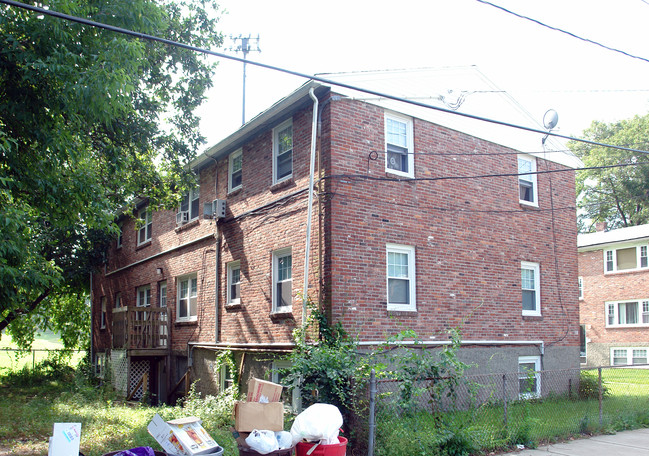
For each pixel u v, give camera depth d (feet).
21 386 67.00
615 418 38.63
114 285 80.02
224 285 51.13
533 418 34.17
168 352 59.41
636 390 56.95
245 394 46.24
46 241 67.92
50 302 88.99
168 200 58.29
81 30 33.96
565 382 50.70
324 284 38.50
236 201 50.65
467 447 29.50
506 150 50.65
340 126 40.14
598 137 139.44
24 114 32.76
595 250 100.63
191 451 20.29
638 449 31.71
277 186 44.68
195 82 52.49
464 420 31.35
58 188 36.55
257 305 46.06
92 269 77.10
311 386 30.60
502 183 49.60
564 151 55.42
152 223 68.39
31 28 31.81
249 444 22.67
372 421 27.12
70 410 40.52
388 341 33.81
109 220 39.34
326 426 24.07
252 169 48.80
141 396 58.65
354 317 38.63
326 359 31.17
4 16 31.01
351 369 31.01
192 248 57.72
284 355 41.88
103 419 36.45
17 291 32.89
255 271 46.75
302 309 39.50
